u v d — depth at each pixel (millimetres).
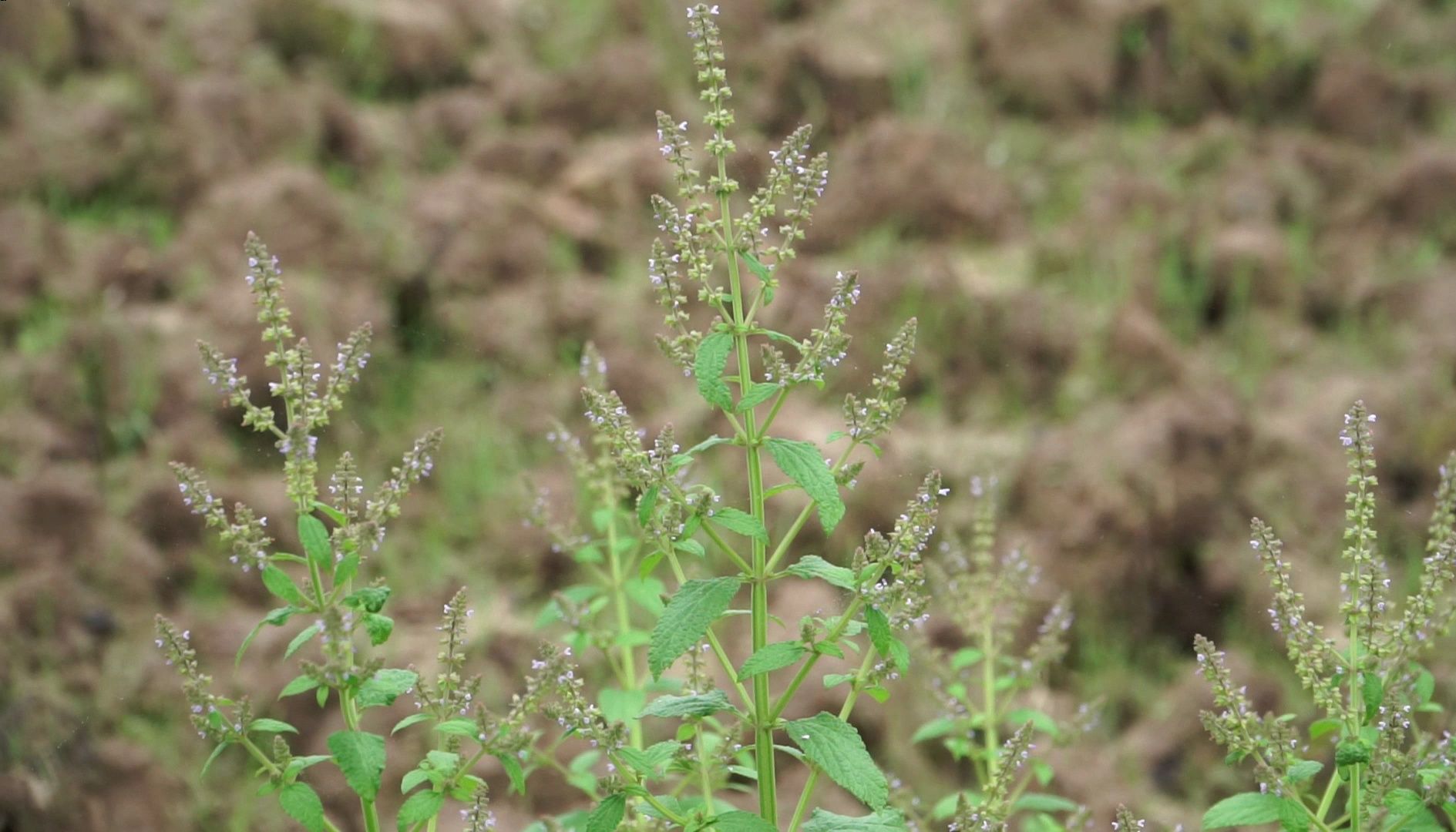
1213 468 7062
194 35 9508
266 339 2508
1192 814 5547
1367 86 10125
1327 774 5484
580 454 4004
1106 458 6973
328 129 9164
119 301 7723
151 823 5398
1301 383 7824
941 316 7828
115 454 7000
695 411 7270
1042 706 5863
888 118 9539
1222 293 8547
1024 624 6285
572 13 10750
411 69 10070
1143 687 6207
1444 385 7645
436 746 5504
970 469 7008
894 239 8742
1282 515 6902
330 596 2494
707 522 2562
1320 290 8641
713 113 2615
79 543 6398
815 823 2564
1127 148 9766
